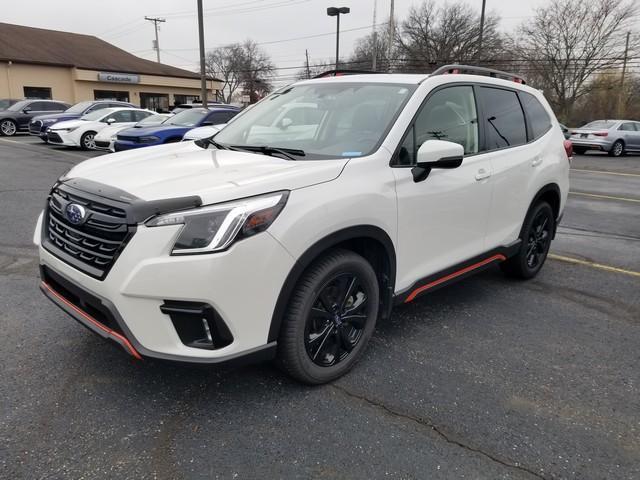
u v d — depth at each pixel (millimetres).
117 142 12422
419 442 2562
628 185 12289
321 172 2793
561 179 4988
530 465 2434
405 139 3270
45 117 18078
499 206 4125
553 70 40156
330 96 3779
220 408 2773
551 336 3818
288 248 2533
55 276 2803
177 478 2266
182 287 2328
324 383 3023
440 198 3451
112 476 2264
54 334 3521
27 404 2740
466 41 54094
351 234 2844
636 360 3500
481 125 4000
